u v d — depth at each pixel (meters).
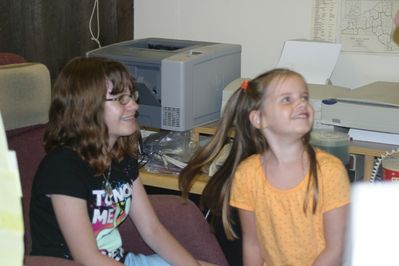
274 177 1.69
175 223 1.88
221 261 1.88
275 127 1.65
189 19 3.04
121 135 1.70
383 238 0.61
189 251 1.87
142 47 2.69
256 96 1.69
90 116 1.62
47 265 1.38
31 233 1.69
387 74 2.67
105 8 2.99
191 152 2.37
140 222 1.82
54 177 1.58
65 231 1.57
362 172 2.30
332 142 2.09
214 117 2.50
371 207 0.63
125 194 1.75
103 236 1.70
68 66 1.67
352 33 2.69
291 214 1.68
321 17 2.74
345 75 2.75
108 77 1.63
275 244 1.74
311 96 2.28
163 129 2.43
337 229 1.65
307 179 1.65
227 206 1.83
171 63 2.29
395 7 2.58
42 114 1.92
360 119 2.14
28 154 1.87
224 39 2.98
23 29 2.58
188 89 2.32
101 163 1.64
